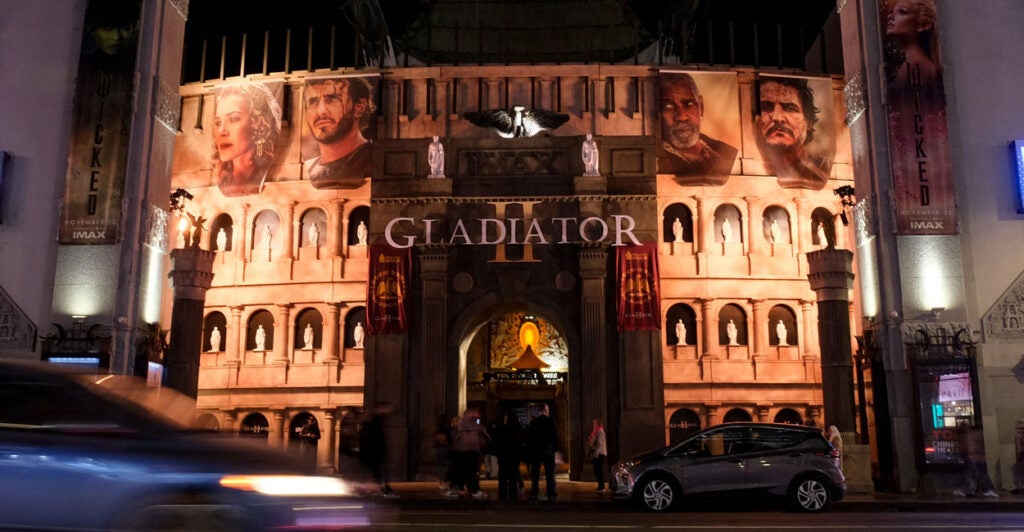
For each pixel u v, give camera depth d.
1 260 24.30
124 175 24.30
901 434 22.58
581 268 27.28
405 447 26.20
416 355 27.16
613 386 26.81
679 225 30.67
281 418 30.22
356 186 30.27
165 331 25.11
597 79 30.77
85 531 6.63
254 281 30.88
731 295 30.27
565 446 32.53
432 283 27.38
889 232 23.59
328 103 30.66
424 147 28.42
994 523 14.52
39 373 7.23
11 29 25.69
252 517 6.68
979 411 21.95
